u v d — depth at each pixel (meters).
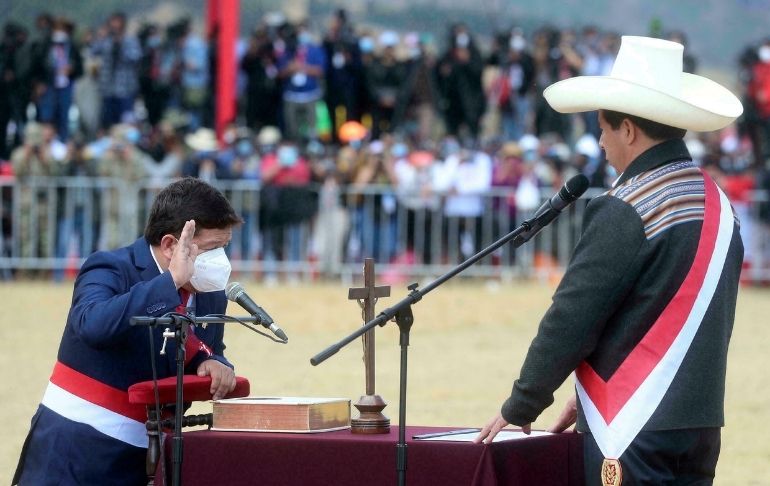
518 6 87.31
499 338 33.19
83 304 11.74
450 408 23.66
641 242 10.70
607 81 11.01
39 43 48.28
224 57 48.59
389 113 50.38
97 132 47.84
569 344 10.77
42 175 41.97
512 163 43.19
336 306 37.41
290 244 42.66
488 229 43.16
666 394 10.71
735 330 34.56
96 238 42.16
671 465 10.84
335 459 11.13
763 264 43.91
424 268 42.97
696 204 10.87
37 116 48.25
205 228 11.92
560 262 43.38
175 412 11.47
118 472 12.02
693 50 93.69
